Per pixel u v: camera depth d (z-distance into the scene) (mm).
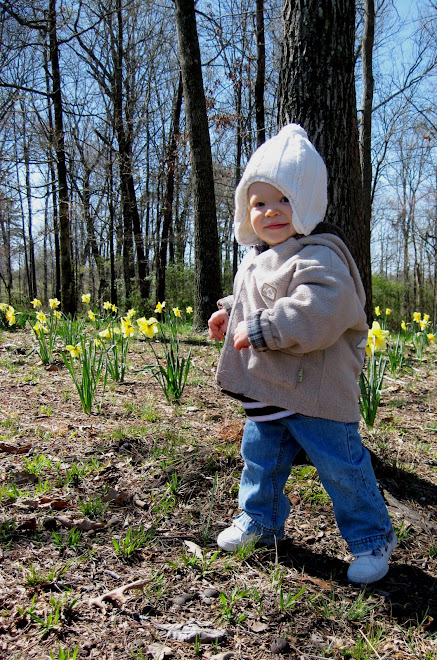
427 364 6203
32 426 3412
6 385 4418
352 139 3246
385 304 32562
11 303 26500
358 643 1588
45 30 12945
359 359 2006
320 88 3098
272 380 1904
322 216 2002
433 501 2633
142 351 6184
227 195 23328
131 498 2482
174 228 26703
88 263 32031
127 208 19969
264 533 2082
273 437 2039
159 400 4172
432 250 38219
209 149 8133
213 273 8078
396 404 4328
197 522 2314
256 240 2209
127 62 19516
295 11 3105
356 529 1925
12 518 2203
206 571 1940
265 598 1812
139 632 1604
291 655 1552
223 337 2268
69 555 1992
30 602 1695
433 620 1725
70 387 4480
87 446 3104
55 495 2459
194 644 1567
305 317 1726
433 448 3344
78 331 6027
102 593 1777
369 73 11867
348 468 1871
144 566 1963
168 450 3047
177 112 16609
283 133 1996
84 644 1535
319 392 1860
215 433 3398
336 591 1885
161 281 19281
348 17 3107
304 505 2514
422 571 2035
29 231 31141
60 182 13812
